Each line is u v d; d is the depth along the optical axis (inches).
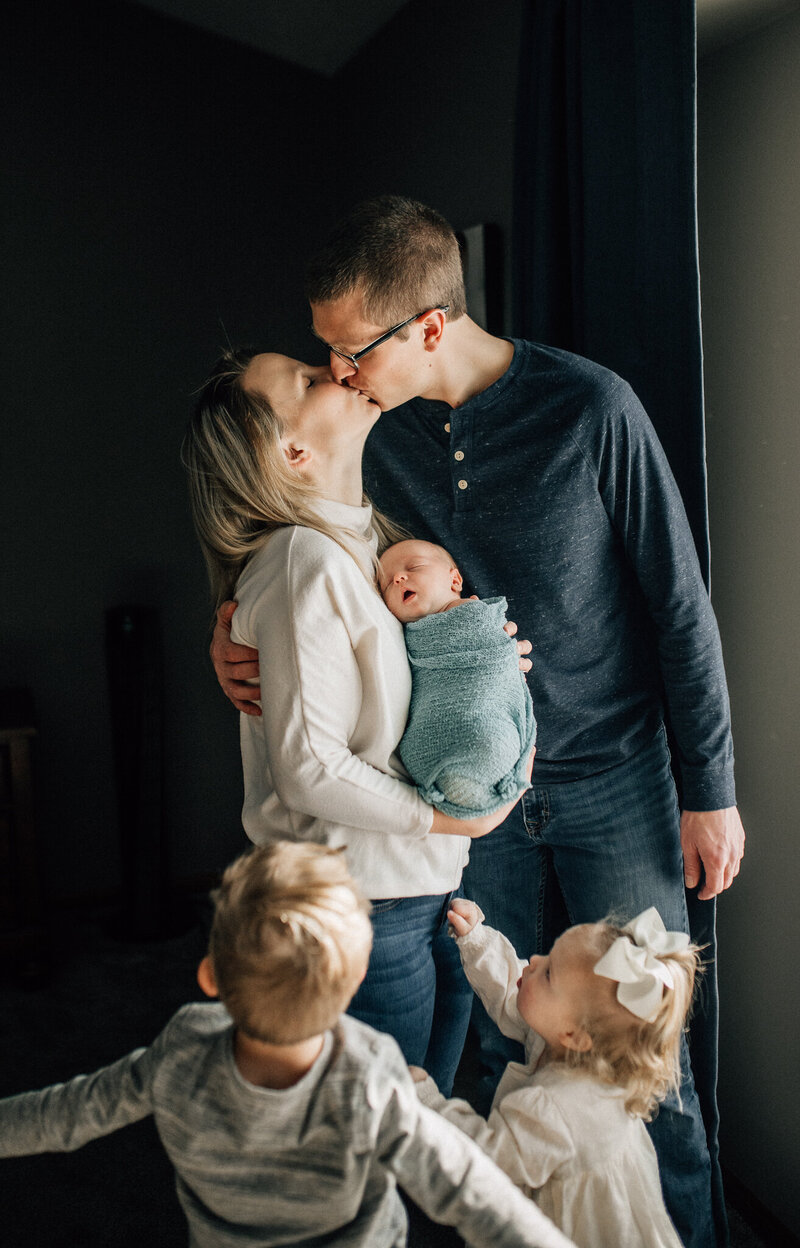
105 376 124.1
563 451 59.9
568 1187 47.5
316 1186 37.9
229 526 53.3
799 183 67.7
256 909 35.8
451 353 60.8
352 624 48.9
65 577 125.5
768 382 71.9
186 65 123.0
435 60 107.6
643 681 66.7
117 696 119.7
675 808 68.5
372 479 66.7
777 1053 76.4
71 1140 41.5
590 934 49.3
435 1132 38.0
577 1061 48.4
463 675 51.9
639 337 70.0
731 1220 78.7
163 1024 103.4
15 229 117.4
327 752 47.8
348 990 36.2
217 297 128.7
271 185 129.9
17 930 110.1
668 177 65.7
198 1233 41.1
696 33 70.1
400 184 117.5
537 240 78.5
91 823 130.3
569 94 73.7
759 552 74.4
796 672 72.4
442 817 50.2
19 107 115.6
